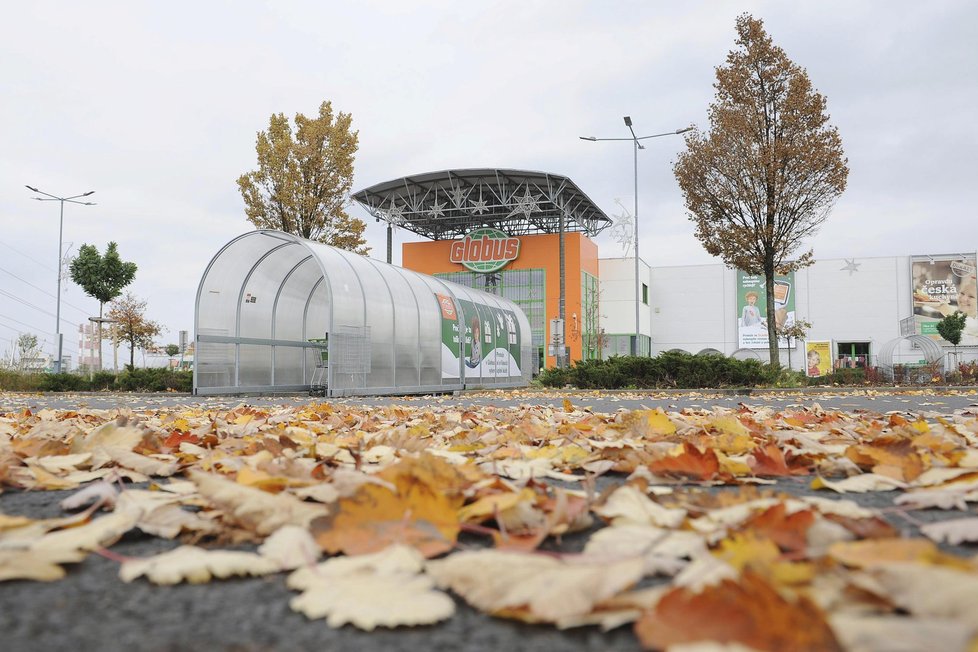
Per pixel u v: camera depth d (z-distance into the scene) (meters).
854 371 22.08
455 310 20.47
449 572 1.08
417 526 1.38
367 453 3.04
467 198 45.72
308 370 19.50
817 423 4.83
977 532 1.39
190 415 6.60
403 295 17.48
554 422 5.49
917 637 0.67
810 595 0.84
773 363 18.59
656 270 54.28
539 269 48.50
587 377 17.75
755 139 20.27
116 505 1.79
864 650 0.67
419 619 0.95
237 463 2.49
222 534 1.57
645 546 1.22
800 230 20.38
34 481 2.40
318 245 15.61
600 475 2.73
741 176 20.14
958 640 0.66
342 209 25.89
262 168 25.08
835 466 2.53
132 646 0.96
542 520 1.50
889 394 15.20
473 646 0.93
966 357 47.69
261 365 17.45
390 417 6.11
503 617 1.03
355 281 15.40
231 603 1.13
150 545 1.54
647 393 15.64
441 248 50.28
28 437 3.86
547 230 51.03
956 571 0.81
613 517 1.57
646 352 52.62
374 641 0.96
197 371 15.34
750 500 1.62
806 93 19.92
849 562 0.99
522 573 1.03
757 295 51.88
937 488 1.96
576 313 47.28
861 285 50.06
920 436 3.04
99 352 30.86
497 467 2.63
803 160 19.42
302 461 2.65
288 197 24.47
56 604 1.13
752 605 0.73
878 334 49.47
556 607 0.92
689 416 6.15
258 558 1.28
